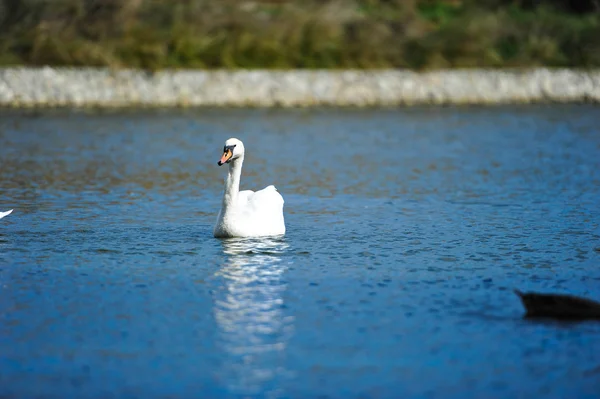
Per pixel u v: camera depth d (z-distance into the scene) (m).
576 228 18.66
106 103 42.56
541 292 14.05
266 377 10.88
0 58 42.72
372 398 10.38
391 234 17.98
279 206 17.80
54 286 14.22
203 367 11.14
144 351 11.62
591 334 12.20
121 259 15.80
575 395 10.48
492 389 10.61
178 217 19.47
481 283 14.54
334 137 34.41
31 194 22.02
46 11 44.50
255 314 12.98
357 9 53.72
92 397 10.38
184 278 14.66
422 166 27.55
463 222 19.23
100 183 23.81
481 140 33.72
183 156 29.02
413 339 12.03
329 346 11.79
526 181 24.77
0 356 11.44
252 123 37.97
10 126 35.28
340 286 14.29
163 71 43.75
